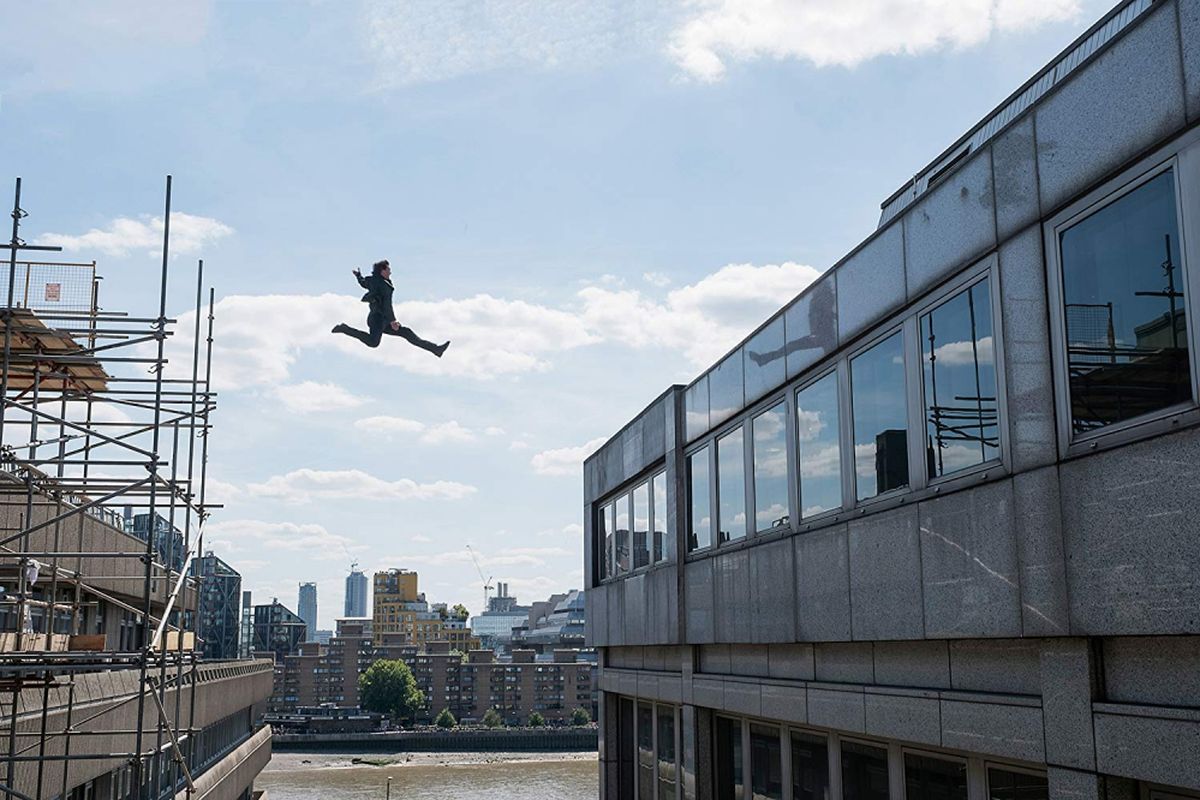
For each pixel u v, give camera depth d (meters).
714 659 18.94
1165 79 8.12
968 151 14.62
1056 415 9.36
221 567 181.50
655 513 22.42
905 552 11.90
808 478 14.73
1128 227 8.58
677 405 20.83
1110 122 8.72
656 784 22.91
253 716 64.25
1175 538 7.95
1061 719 9.23
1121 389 8.59
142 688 17.91
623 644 24.39
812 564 14.39
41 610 28.27
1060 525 9.23
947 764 11.52
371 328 18.48
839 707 13.54
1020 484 9.81
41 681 19.28
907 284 11.98
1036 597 9.51
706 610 18.83
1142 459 8.30
